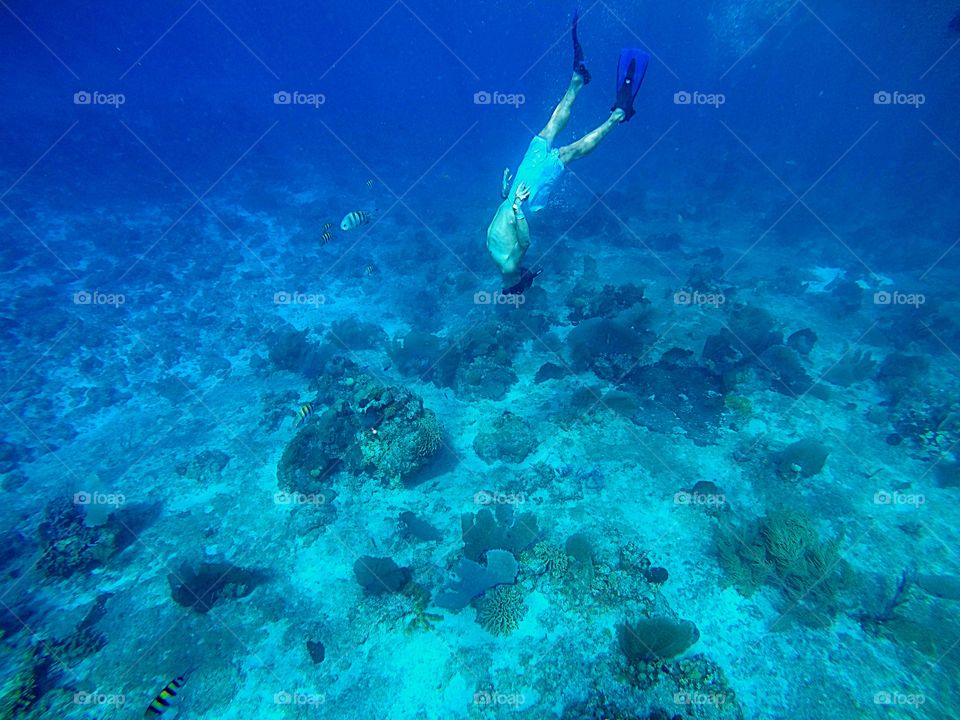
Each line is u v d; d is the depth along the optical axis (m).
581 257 18.50
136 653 6.82
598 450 9.09
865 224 23.36
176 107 49.41
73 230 23.83
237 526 8.84
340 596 7.13
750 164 33.34
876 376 11.52
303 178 33.03
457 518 8.12
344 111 55.66
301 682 6.12
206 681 6.29
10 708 6.20
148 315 17.98
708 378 10.80
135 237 23.55
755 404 10.16
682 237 21.30
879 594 6.62
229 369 15.11
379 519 8.37
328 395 11.84
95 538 8.78
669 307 14.23
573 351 11.71
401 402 8.82
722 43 58.12
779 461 8.70
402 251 21.53
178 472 10.51
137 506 9.82
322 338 15.98
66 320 17.17
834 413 10.09
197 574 7.57
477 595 6.65
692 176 31.17
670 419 9.77
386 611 6.74
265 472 10.11
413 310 17.00
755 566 6.79
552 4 71.31
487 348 11.80
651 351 11.95
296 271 20.77
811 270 18.42
